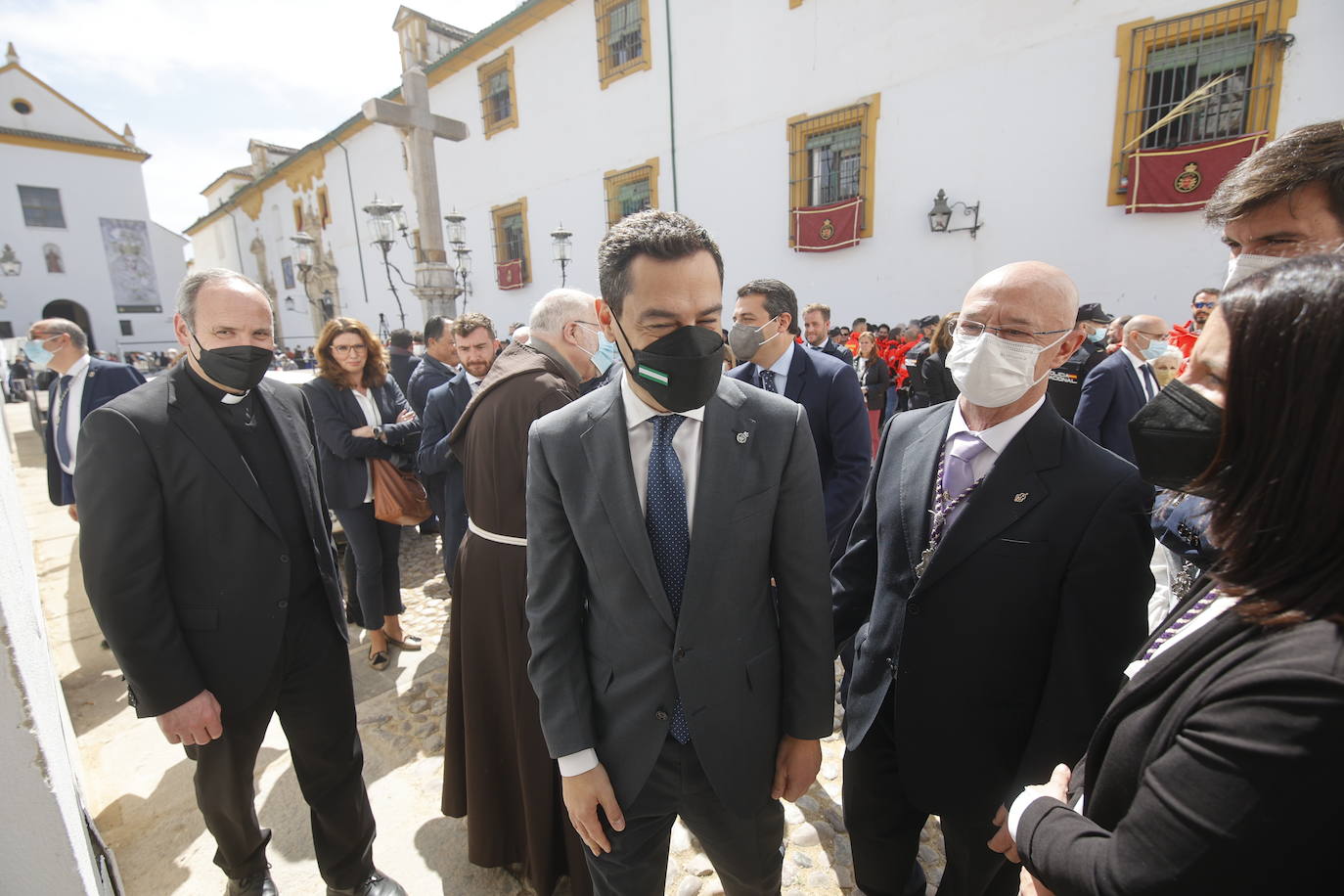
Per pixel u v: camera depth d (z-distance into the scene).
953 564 1.32
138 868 2.03
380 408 3.40
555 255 9.33
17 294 24.80
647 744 1.23
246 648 1.59
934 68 7.41
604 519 1.19
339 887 1.85
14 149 24.45
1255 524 0.62
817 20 8.30
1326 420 0.56
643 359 1.08
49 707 1.10
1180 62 6.02
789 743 1.36
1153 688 0.74
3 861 0.84
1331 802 0.52
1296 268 0.62
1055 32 6.55
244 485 1.57
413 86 6.76
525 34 12.20
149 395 1.50
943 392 4.95
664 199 10.63
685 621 1.16
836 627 1.71
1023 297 1.25
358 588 3.22
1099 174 6.48
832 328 8.52
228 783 1.66
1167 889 0.60
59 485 3.69
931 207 7.67
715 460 1.18
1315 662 0.54
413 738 2.68
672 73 10.05
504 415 1.76
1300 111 5.54
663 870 1.40
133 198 27.14
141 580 1.41
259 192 22.70
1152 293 6.32
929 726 1.38
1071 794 0.93
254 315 1.54
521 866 1.99
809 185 8.91
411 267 16.11
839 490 2.54
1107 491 1.21
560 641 1.29
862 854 1.65
